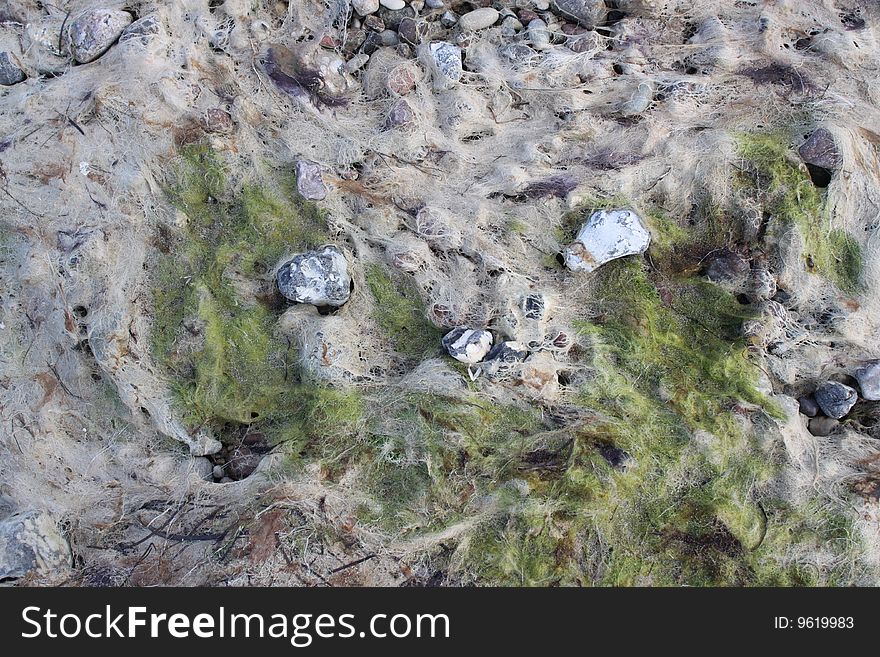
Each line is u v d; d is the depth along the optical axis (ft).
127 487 8.70
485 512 8.31
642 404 8.71
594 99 9.72
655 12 10.00
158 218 9.18
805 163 9.39
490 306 8.93
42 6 9.86
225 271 9.08
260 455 8.88
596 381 8.77
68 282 8.88
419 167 9.45
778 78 9.71
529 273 9.16
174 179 9.24
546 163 9.48
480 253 9.07
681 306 9.23
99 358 8.75
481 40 9.89
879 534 8.57
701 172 9.38
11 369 8.95
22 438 8.75
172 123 9.23
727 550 8.41
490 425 8.66
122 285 8.95
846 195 9.36
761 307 9.04
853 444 8.98
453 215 9.21
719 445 8.53
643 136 9.50
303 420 8.83
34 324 9.02
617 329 9.02
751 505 8.54
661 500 8.44
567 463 8.43
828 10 10.10
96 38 9.34
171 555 8.32
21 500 8.63
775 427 8.57
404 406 8.70
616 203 9.26
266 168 9.37
